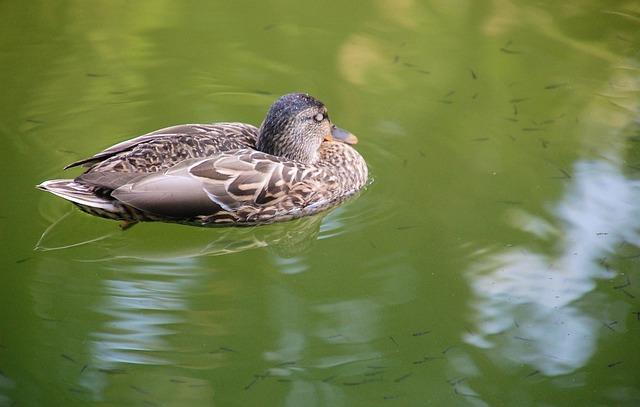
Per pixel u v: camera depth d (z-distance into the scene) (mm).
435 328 11016
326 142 13953
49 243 12352
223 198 12500
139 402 9875
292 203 13008
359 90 15578
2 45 16359
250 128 13656
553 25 17453
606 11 17906
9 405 9719
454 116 14930
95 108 15000
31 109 14867
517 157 14000
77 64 16031
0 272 11758
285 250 12625
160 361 10453
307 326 11039
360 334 10922
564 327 11008
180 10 17750
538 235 12453
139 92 15430
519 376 10359
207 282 11797
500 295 11500
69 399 9883
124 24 17234
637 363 10508
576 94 15477
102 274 11883
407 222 12836
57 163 13641
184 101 15297
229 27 17281
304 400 9977
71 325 10930
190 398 9961
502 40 16953
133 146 12352
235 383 10180
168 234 12812
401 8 17969
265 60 16359
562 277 11750
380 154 14172
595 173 13617
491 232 12531
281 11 17828
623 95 15414
